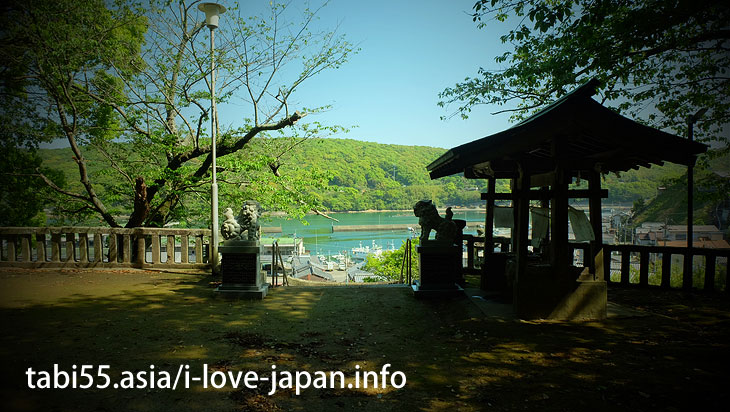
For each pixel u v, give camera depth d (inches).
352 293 343.6
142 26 573.6
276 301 318.3
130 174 577.6
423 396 159.6
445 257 326.0
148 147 544.1
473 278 399.2
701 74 418.6
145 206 498.0
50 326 247.1
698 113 316.8
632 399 154.4
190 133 553.3
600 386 165.5
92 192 565.3
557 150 256.7
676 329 237.1
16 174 525.0
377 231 5516.7
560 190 257.8
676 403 151.0
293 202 555.2
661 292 329.7
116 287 357.1
